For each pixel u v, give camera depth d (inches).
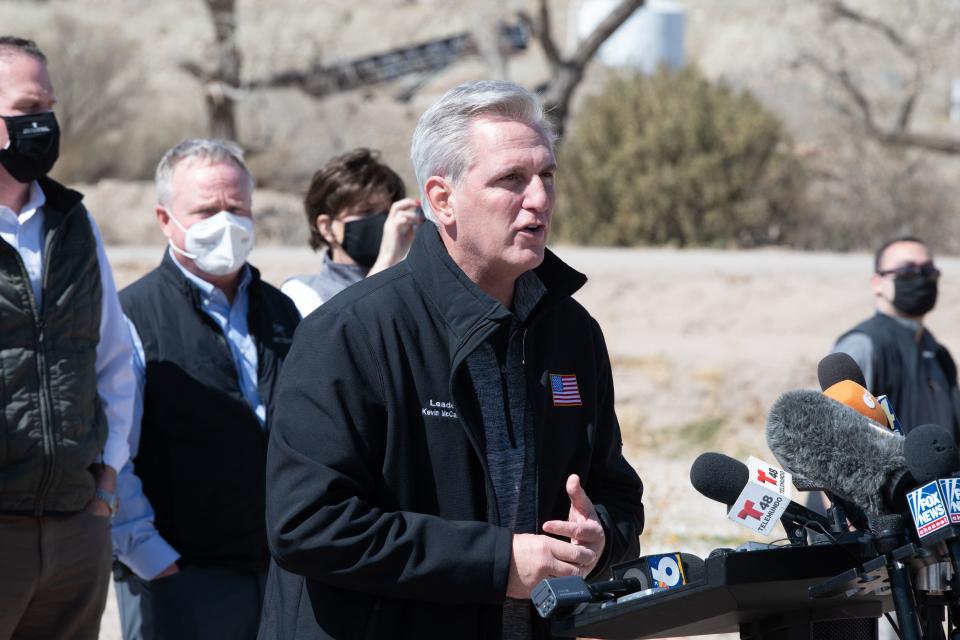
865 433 131.5
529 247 145.9
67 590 211.3
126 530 223.1
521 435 152.4
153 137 1596.9
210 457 226.8
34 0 1875.0
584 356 160.7
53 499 204.4
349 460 144.3
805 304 829.8
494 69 1501.0
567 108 1419.8
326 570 141.6
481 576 140.6
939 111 1753.2
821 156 1443.2
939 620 128.9
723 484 135.6
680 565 136.8
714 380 681.0
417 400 147.7
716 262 874.8
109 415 218.4
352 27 2107.5
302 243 1316.4
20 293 202.4
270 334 238.7
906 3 1619.1
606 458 165.3
